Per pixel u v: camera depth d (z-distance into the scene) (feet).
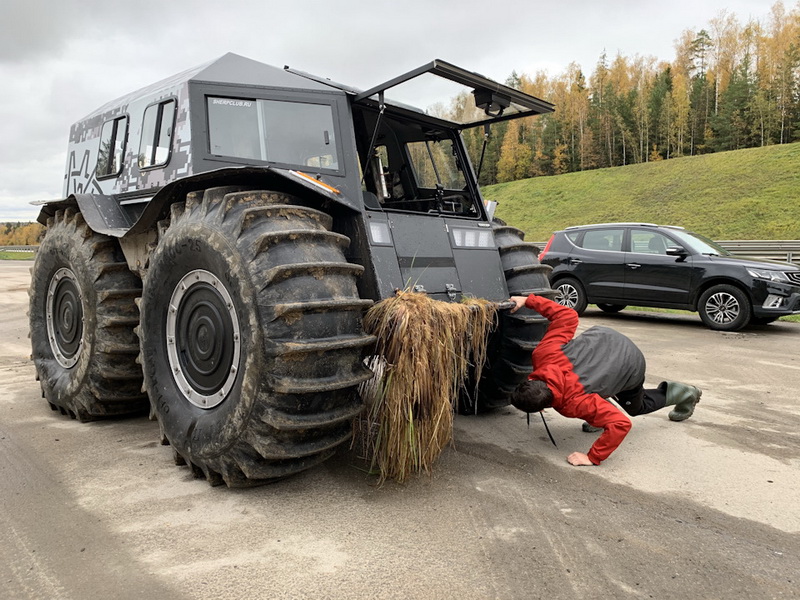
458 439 12.22
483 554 7.41
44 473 10.17
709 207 124.47
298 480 9.80
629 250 32.76
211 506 8.80
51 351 14.37
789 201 114.01
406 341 8.82
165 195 10.37
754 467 10.69
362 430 9.66
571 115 278.87
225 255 8.56
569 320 11.31
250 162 11.02
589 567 7.13
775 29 274.36
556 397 10.60
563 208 157.17
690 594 6.59
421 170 14.93
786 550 7.66
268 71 11.94
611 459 11.07
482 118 13.84
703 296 29.73
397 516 8.48
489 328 11.09
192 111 11.12
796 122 223.10
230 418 8.56
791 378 18.12
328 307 8.16
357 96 11.35
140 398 12.92
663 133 254.88
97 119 15.51
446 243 11.60
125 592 6.53
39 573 6.94
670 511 8.80
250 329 8.14
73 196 12.93
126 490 9.41
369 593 6.51
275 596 6.44
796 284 27.86
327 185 9.78
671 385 13.03
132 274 12.39
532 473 10.30
